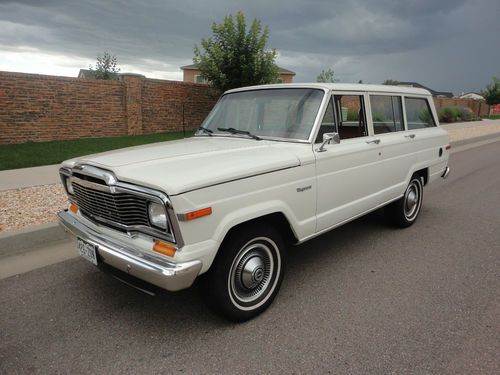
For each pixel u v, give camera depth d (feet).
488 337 9.64
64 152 32.76
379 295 11.78
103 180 9.43
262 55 47.03
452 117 93.30
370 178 14.28
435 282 12.62
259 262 10.47
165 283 8.43
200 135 14.32
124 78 44.19
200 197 8.67
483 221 19.16
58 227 15.74
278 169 10.44
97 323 10.27
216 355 9.00
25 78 37.52
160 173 8.91
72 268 13.47
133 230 9.33
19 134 38.01
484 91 139.23
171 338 9.64
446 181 28.89
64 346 9.30
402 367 8.57
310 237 12.01
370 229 17.89
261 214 9.99
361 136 14.26
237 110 14.02
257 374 8.39
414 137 16.89
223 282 9.66
